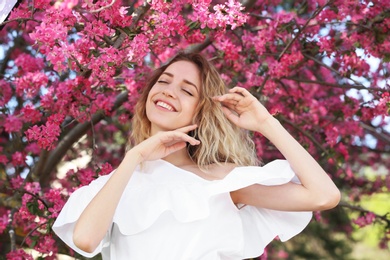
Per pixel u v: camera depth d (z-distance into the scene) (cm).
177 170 264
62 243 422
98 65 314
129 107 429
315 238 891
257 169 258
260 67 431
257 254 268
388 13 411
